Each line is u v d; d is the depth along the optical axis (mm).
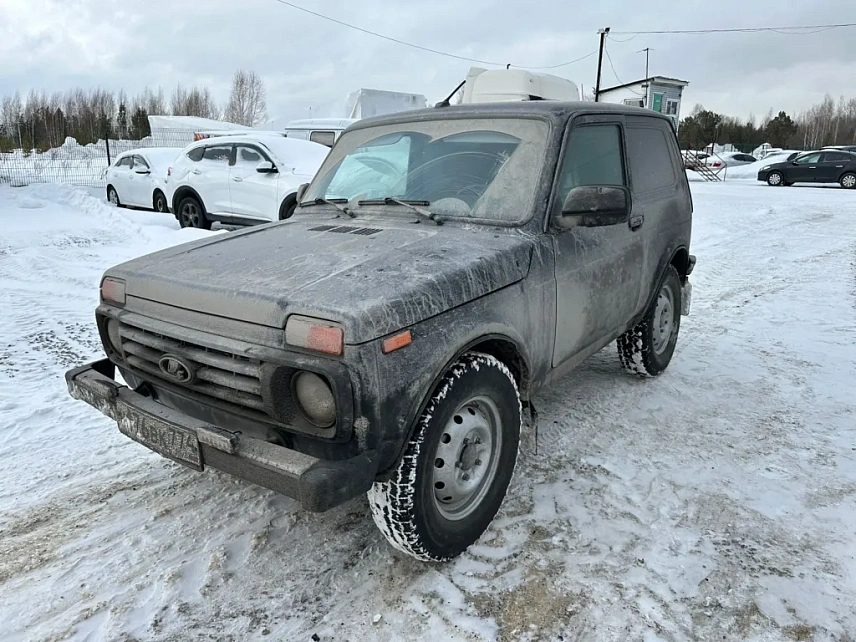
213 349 2490
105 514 3189
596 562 2816
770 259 10047
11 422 4109
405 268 2609
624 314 4141
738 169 34938
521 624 2467
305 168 10375
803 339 5973
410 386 2385
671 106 32656
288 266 2693
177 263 2904
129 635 2416
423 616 2512
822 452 3824
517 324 2965
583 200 3090
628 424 4188
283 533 3041
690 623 2469
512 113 3543
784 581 2701
